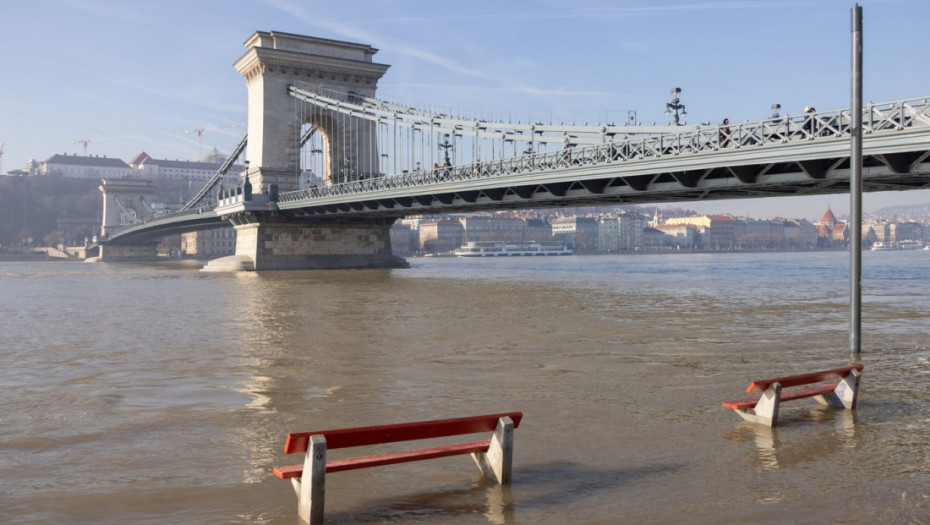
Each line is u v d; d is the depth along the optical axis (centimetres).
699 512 755
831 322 2534
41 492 838
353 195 7294
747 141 3859
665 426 1102
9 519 755
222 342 2161
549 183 5038
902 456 937
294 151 9475
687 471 888
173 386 1480
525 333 2297
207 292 4709
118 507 789
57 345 2133
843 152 3278
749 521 729
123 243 19362
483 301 3641
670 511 760
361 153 9869
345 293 4388
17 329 2577
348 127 9794
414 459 822
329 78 9706
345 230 9250
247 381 1527
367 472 906
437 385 1458
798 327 2391
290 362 1770
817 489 816
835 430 1068
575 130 5112
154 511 777
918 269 8375
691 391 1365
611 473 887
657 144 4312
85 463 953
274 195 8800
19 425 1159
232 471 914
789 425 1102
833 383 1273
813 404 1240
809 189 4175
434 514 766
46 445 1043
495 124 6031
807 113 3447
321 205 7881
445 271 8400
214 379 1555
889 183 3728
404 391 1401
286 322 2714
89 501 808
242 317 2934
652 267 9938
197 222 12581
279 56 9338
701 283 5256
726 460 929
